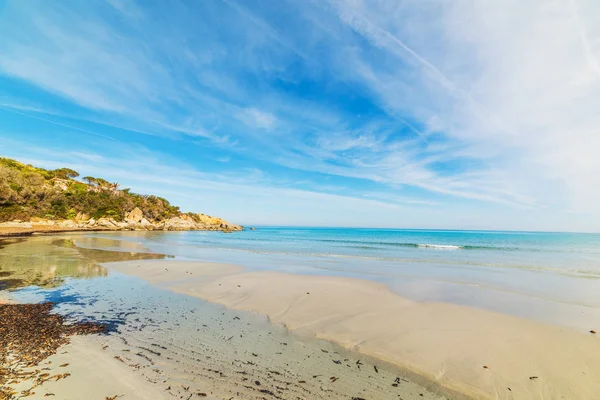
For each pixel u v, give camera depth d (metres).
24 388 4.04
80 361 4.95
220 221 116.88
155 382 4.41
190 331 6.80
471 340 6.52
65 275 13.28
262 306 9.06
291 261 20.34
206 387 4.36
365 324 7.56
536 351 5.99
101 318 7.51
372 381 4.84
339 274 14.90
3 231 40.28
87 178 86.00
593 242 47.81
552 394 4.58
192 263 17.62
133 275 13.65
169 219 90.94
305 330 7.13
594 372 5.20
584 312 8.72
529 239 55.75
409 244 38.97
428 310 8.74
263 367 5.16
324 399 4.24
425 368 5.32
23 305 8.41
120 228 67.56
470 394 4.56
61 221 55.75
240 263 18.94
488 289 11.75
